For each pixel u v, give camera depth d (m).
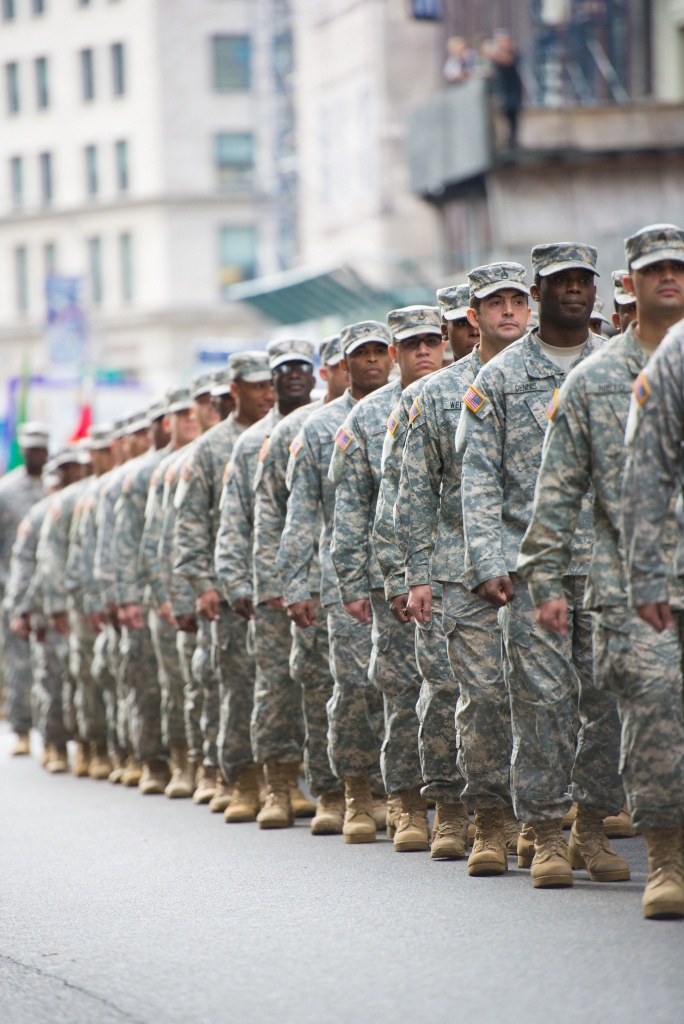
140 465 22.98
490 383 13.06
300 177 72.12
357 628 16.22
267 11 91.06
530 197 44.31
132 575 22.64
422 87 61.66
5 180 129.75
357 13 62.81
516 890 12.77
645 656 11.20
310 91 66.94
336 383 17.84
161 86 122.06
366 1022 9.40
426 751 14.60
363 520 15.66
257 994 10.23
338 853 15.55
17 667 29.42
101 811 20.42
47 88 127.69
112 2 124.12
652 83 46.91
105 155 125.50
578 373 11.81
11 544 30.17
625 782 11.31
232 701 18.72
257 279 122.88
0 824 19.47
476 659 13.48
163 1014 10.01
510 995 9.65
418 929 11.62
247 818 18.67
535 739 12.70
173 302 122.50
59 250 127.25
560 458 11.84
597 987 9.63
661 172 44.31
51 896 14.27
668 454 10.83
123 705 23.75
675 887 11.17
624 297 14.77
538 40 48.28
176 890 14.09
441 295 15.40
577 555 12.88
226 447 19.64
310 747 17.16
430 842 15.69
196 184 122.75
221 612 18.89
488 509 12.86
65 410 42.94
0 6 129.25
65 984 10.99
